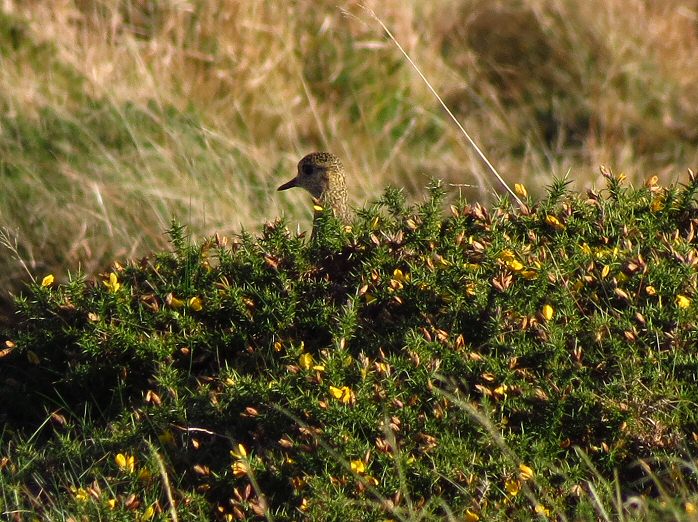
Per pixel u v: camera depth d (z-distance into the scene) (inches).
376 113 597.6
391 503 255.1
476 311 300.8
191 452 288.0
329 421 273.4
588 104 616.7
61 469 294.8
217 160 497.0
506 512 259.4
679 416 274.8
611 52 635.5
